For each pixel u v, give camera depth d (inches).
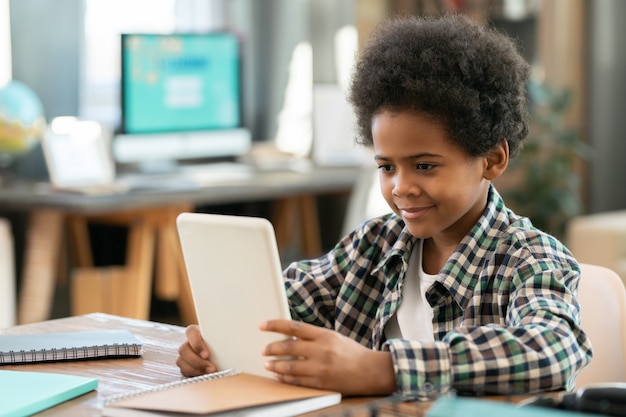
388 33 60.6
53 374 58.4
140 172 201.9
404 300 64.8
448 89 56.6
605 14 259.6
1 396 53.8
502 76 59.7
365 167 203.5
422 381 52.1
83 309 174.4
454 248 63.1
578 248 210.5
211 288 58.2
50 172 176.9
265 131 235.9
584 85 261.7
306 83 233.8
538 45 250.5
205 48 204.2
